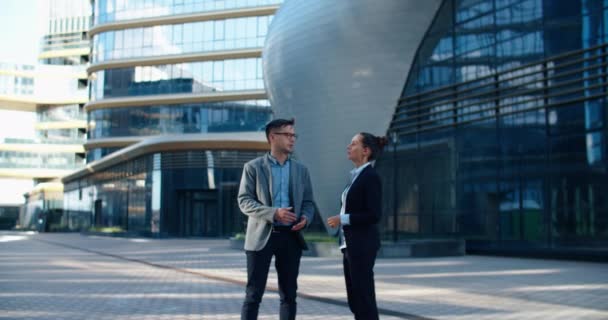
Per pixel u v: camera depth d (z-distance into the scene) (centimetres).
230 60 4944
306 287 979
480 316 682
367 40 2152
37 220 7162
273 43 2461
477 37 1934
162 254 1958
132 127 5109
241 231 3744
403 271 1282
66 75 7856
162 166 3850
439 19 2072
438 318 668
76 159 7862
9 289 972
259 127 4797
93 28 5350
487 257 1766
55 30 8525
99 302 818
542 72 1727
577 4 1661
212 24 5031
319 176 2331
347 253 501
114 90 5197
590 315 685
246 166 513
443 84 2039
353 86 2191
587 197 1594
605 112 1567
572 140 1645
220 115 4900
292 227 494
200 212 3903
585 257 1584
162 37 5119
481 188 1880
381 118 2189
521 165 1772
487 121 1883
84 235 4700
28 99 7669
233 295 897
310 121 2306
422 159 2080
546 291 916
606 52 1571
